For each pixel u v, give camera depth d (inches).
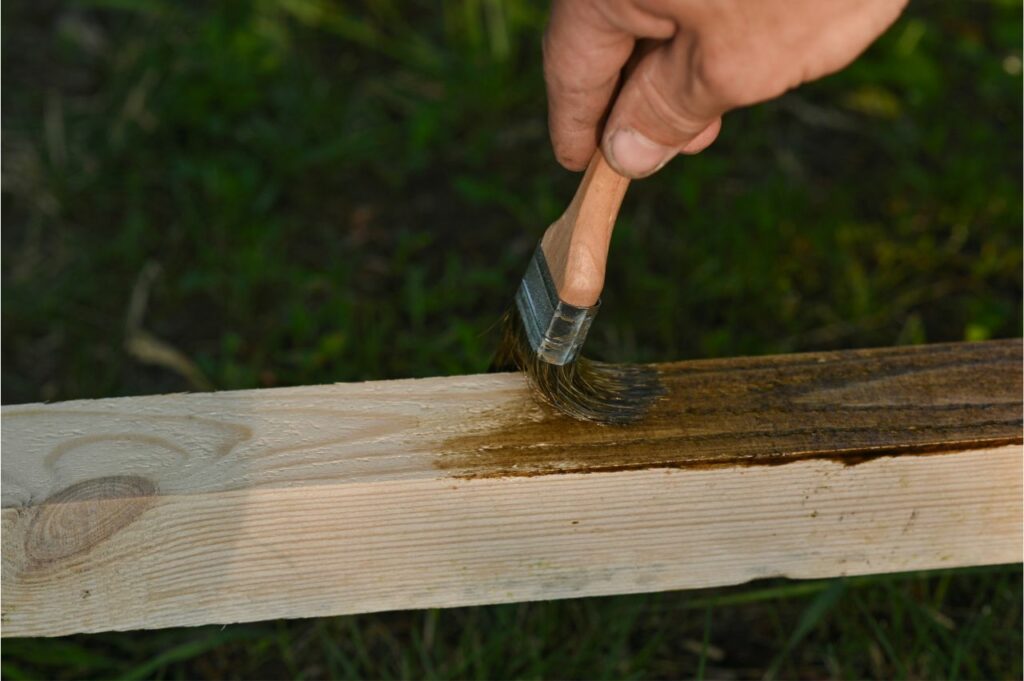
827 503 51.5
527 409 51.2
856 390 53.1
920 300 100.0
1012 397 52.9
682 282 100.0
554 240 49.5
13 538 46.9
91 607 48.9
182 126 113.2
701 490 50.1
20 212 107.2
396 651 76.7
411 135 112.2
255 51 118.1
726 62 40.5
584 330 49.3
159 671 73.5
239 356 95.4
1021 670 72.9
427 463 48.5
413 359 93.6
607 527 50.6
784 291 99.0
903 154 112.7
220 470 48.0
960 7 126.7
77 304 99.8
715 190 109.0
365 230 106.4
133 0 122.8
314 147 112.2
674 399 52.4
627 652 76.1
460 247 105.0
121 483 47.4
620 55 44.8
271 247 103.0
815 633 77.3
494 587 51.8
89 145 112.5
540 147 113.3
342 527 48.7
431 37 124.5
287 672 76.3
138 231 104.0
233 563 48.9
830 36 40.1
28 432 49.4
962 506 52.6
